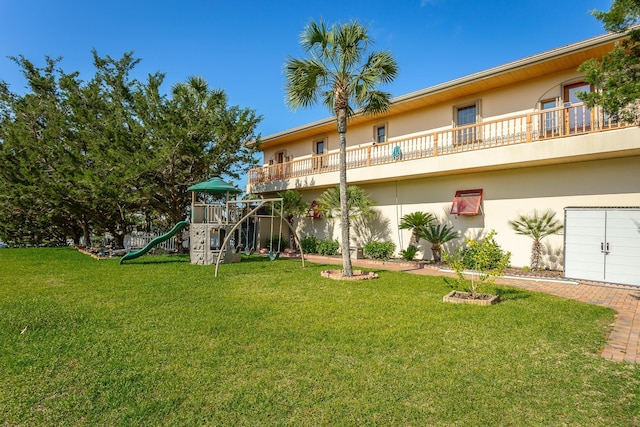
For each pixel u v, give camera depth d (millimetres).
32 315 6562
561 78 12391
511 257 13250
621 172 11023
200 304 7520
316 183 19297
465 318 6434
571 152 10664
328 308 7168
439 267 13297
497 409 3480
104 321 6246
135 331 5703
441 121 15836
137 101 18344
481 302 7477
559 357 4711
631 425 3221
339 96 11258
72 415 3346
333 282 10219
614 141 9922
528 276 11148
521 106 13312
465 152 13062
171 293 8609
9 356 4656
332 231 20219
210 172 20188
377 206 17828
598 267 10547
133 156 16922
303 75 11000
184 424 3217
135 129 17641
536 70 12344
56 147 18547
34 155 18609
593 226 10695
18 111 21328
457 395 3727
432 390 3830
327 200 17703
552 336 5488
